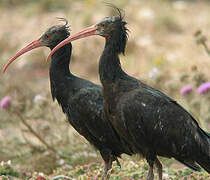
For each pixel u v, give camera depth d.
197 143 10.55
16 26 30.61
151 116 10.38
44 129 16.11
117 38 10.86
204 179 11.46
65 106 12.43
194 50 26.59
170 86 16.64
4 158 15.84
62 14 31.52
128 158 13.89
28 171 14.58
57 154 15.39
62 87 12.36
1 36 29.00
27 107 18.45
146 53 26.41
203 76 15.49
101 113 11.79
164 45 27.55
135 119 10.40
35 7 32.75
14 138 17.05
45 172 14.88
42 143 16.48
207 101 15.62
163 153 10.70
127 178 11.70
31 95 20.06
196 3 34.09
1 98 19.58
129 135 10.62
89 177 11.99
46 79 24.00
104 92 10.79
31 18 31.61
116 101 10.59
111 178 11.91
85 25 29.08
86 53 26.38
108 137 11.90
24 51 12.99
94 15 30.16
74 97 12.08
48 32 12.81
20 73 24.27
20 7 33.88
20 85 21.08
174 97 16.88
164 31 29.33
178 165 14.19
